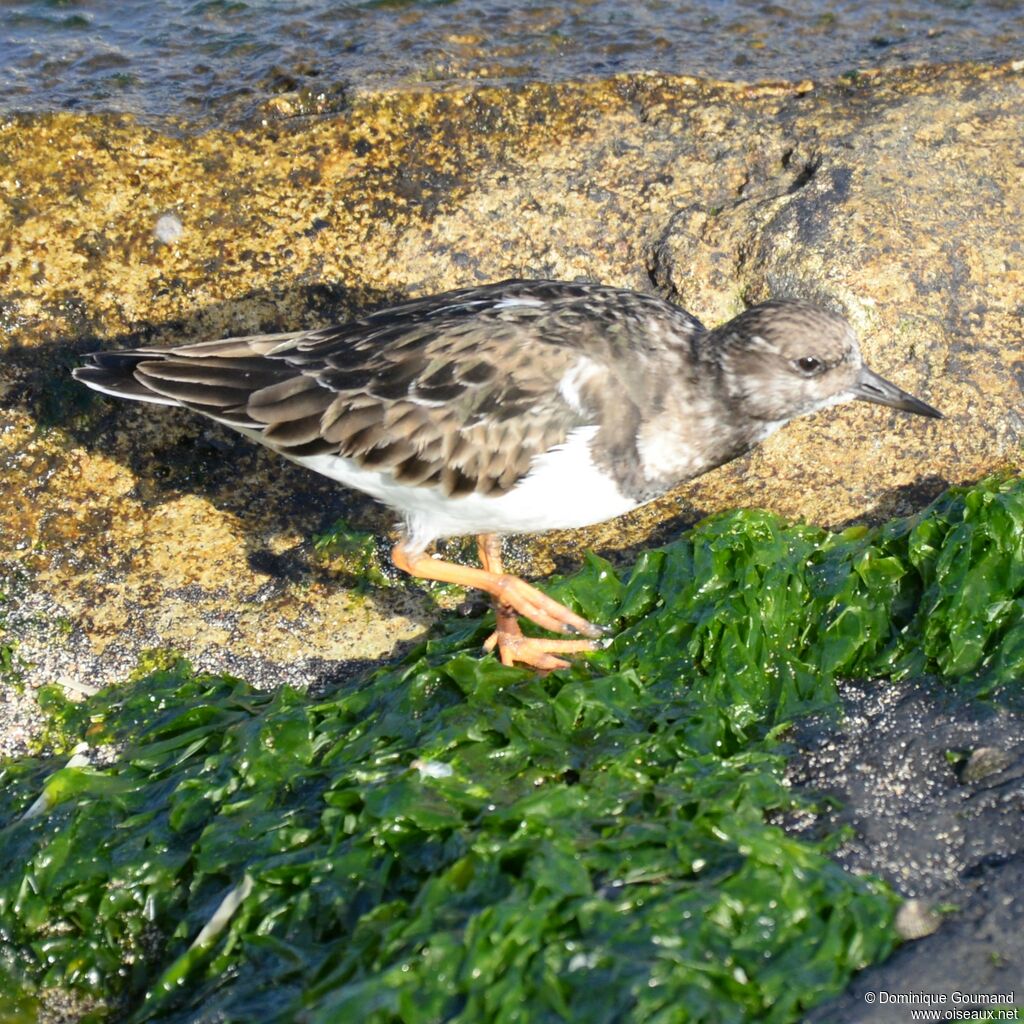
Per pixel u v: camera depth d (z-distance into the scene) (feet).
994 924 19.54
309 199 31.17
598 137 32.63
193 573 28.76
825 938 19.13
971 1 38.40
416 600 28.63
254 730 24.35
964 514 25.99
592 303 25.30
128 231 30.50
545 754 23.29
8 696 26.94
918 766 22.84
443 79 33.88
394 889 21.03
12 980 22.95
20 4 37.24
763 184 31.91
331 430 24.67
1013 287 30.50
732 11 37.86
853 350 25.20
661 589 26.71
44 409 29.68
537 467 24.25
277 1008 19.89
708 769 22.62
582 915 19.02
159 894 22.79
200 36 36.04
